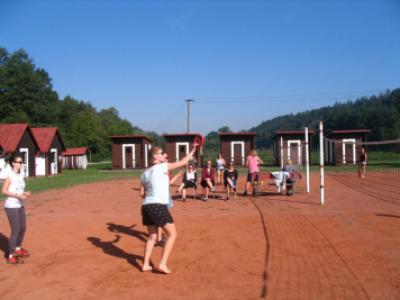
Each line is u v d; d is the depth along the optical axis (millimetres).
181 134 36656
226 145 37031
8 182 6605
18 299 5062
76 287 5434
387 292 4938
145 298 4980
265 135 117875
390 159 44219
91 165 64188
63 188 19266
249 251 6988
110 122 103812
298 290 5090
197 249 7230
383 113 76438
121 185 20734
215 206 12508
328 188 17359
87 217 10891
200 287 5309
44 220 10523
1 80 65938
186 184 13930
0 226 9828
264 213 10797
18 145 30781
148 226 5992
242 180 22922
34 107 68375
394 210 10750
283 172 14961
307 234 8086
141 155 39156
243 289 5191
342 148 35500
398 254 6496
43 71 80875
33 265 6492
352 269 5828
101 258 6832
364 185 18500
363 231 8180
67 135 77250
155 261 6559
